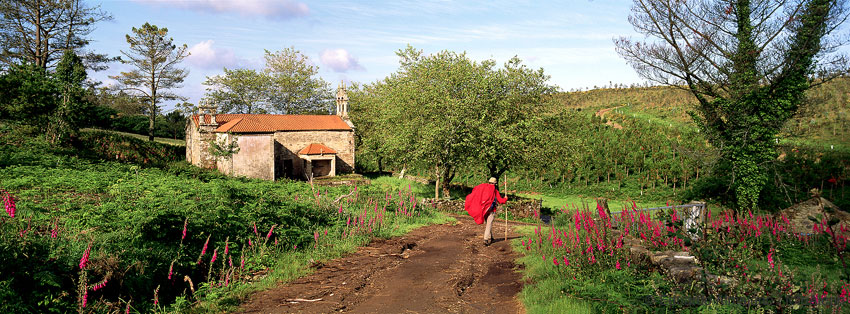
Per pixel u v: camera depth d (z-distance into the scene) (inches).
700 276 216.2
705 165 1115.9
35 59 1787.6
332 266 347.3
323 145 2018.9
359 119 2252.7
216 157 1669.5
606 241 290.4
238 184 861.2
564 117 1283.2
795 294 189.3
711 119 1091.9
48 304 216.2
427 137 1075.3
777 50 951.6
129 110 2311.8
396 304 250.2
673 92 2910.9
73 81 1336.1
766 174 1023.6
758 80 988.6
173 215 335.3
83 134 1524.4
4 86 1139.9
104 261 251.6
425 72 1206.3
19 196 482.0
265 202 470.0
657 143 1809.8
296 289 284.0
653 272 248.8
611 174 1774.1
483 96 1122.7
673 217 319.0
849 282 215.2
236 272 315.0
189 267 301.0
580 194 1633.9
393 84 1579.7
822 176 1203.9
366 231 478.9
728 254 249.0
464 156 1104.2
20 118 1180.5
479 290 275.3
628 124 2185.0
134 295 250.2
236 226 385.4
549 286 258.1
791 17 946.7
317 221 493.7
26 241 242.4
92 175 753.0
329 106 2738.7
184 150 2020.2
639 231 343.0
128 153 1589.6
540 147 1178.6
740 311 175.8
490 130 1070.4
